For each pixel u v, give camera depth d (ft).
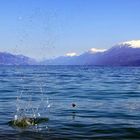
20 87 179.22
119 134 62.49
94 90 164.25
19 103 107.34
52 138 59.21
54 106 101.45
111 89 171.42
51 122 74.02
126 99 123.34
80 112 89.20
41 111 90.43
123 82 234.79
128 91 159.22
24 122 71.61
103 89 171.12
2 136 60.49
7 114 83.82
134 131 65.00
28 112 88.12
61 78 290.15
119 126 69.92
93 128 67.67
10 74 365.40
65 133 63.10
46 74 386.32
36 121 74.54
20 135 61.36
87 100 119.14
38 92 151.02
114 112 89.66
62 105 104.12
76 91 157.79
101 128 67.72
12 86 186.09
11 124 70.90
